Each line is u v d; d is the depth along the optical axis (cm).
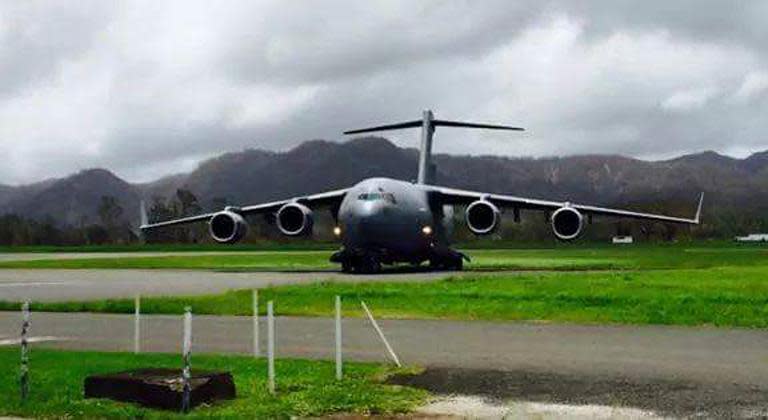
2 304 2367
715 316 1922
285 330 1797
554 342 1565
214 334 1733
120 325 1922
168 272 4478
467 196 4203
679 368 1257
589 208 4303
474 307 2142
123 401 985
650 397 1035
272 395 1030
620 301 2141
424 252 4112
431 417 924
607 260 5762
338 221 3894
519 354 1409
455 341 1581
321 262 6156
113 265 5669
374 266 3934
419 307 2183
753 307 2028
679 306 2048
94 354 1388
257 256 8244
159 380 983
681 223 4578
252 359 1330
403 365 1282
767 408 971
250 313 2152
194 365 1259
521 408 971
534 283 2755
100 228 17850
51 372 1188
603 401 1012
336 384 1104
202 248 13450
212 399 988
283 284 3128
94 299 2595
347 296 2405
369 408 965
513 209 4456
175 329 1833
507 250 10719
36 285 3356
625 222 11375
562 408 971
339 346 1163
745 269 3897
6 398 1001
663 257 6431
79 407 949
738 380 1153
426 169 4641
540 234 16538
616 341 1573
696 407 976
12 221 17238
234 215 4266
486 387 1102
